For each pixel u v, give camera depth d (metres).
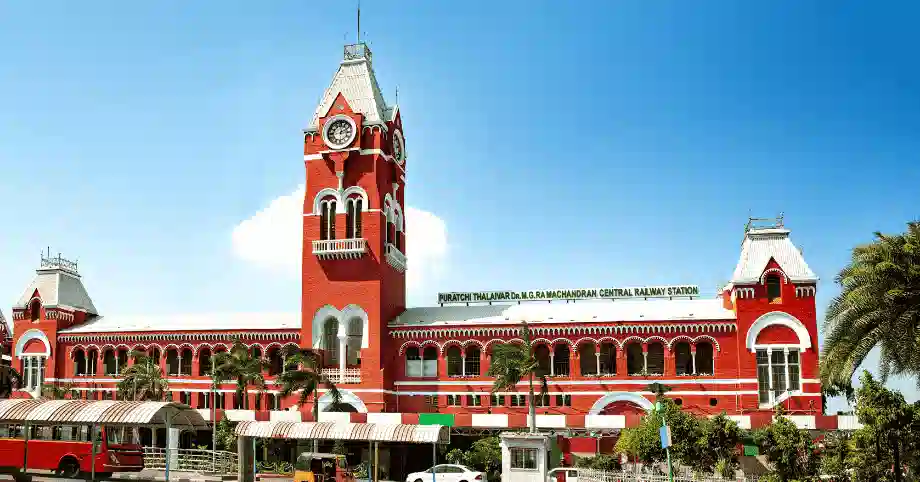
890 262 47.28
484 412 88.31
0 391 85.44
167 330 99.44
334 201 94.00
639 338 85.94
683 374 84.25
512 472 66.75
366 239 92.00
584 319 87.56
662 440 49.44
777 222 86.12
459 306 97.50
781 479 51.50
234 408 95.44
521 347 76.69
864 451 47.97
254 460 61.31
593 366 89.69
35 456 63.81
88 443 63.06
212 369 88.12
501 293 97.50
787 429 51.62
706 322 84.25
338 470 61.81
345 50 99.19
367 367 89.50
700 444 59.31
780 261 83.88
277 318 100.44
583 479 62.72
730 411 81.88
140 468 64.81
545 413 86.50
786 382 81.62
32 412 56.59
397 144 100.56
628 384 85.12
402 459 81.44
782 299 82.50
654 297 93.81
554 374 88.00
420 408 90.19
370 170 93.25
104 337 101.75
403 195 102.31
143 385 90.88
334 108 94.94
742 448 66.81
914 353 47.62
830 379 50.06
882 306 48.38
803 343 81.31
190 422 59.88
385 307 92.44
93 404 56.59
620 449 69.44
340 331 91.12
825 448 53.75
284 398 89.81
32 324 104.44
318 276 93.00
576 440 79.69
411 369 91.81
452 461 76.69
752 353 82.25
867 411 47.00
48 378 102.44
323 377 80.94
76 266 110.50
